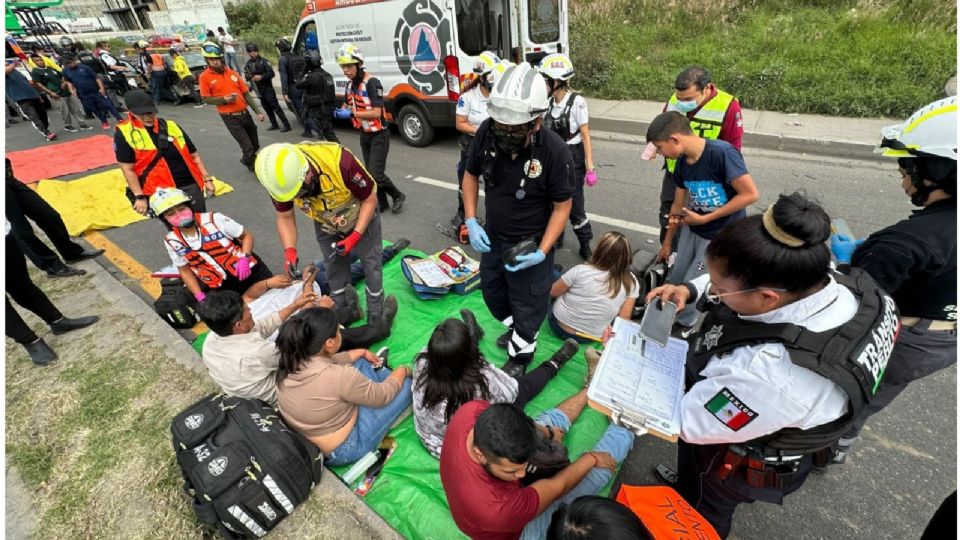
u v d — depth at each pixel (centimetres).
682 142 226
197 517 201
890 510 197
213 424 194
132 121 341
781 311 107
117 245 471
